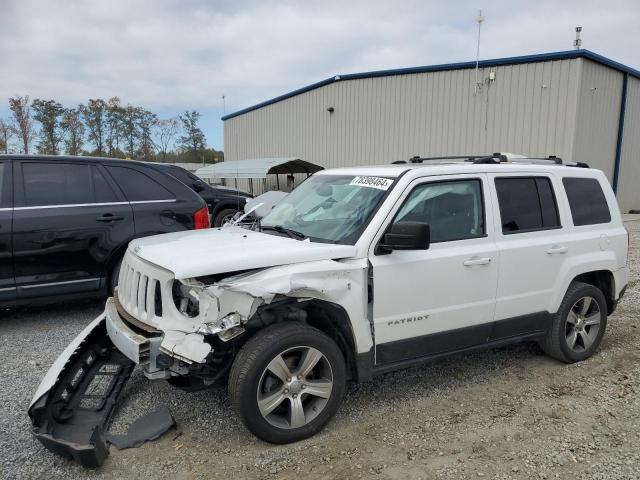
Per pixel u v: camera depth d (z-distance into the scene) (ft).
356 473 9.82
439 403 12.80
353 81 68.95
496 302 13.50
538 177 14.76
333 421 11.85
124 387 12.80
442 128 59.93
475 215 13.43
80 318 19.38
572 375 14.58
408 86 62.75
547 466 10.07
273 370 10.48
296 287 10.39
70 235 18.17
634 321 19.61
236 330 10.08
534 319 14.39
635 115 63.62
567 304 14.92
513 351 16.46
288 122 82.84
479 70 56.08
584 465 10.11
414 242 10.97
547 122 52.11
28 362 14.93
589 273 16.20
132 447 10.61
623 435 11.24
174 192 20.83
